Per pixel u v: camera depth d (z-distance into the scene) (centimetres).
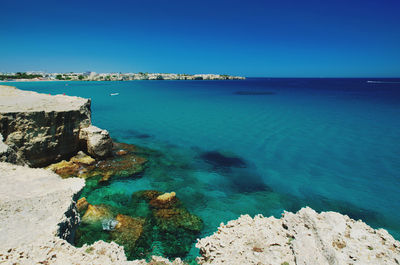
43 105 2627
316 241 977
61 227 974
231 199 2067
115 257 945
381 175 2523
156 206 1855
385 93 10981
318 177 2494
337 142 3566
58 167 2370
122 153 2919
